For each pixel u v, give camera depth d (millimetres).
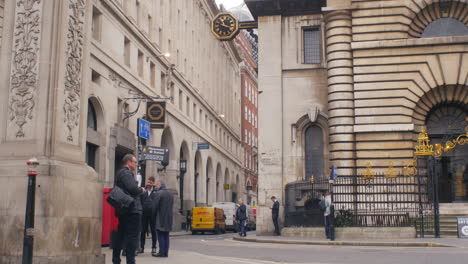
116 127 33656
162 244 14031
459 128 28188
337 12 28234
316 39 30938
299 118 29969
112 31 33719
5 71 10906
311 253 16391
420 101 27531
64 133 10922
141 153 26031
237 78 84625
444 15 28078
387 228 22672
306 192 27859
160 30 45312
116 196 9789
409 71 27344
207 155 61156
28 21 10969
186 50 53688
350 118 27656
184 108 51625
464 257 14203
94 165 31734
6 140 10633
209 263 12305
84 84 11883
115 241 10406
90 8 12352
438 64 27188
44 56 10758
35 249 9766
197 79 57875
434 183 23109
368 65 27594
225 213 46094
